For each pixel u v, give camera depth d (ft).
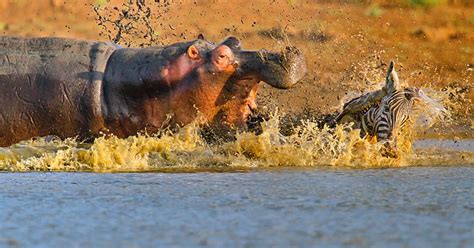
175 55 105.70
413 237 62.69
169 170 95.25
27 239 63.31
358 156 100.48
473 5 208.54
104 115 106.83
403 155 102.47
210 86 104.06
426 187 82.84
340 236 63.00
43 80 107.86
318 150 101.81
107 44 110.83
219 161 99.91
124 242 61.93
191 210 72.49
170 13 195.31
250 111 107.14
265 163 99.81
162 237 63.16
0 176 91.20
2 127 107.86
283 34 137.59
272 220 68.44
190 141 104.83
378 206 73.87
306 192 80.12
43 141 107.65
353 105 104.27
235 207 73.56
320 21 196.44
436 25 198.70
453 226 66.28
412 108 101.50
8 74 108.47
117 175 91.30
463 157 106.01
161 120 106.22
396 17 201.46
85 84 107.24
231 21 195.00
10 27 198.29
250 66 102.99
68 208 73.92
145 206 74.38
